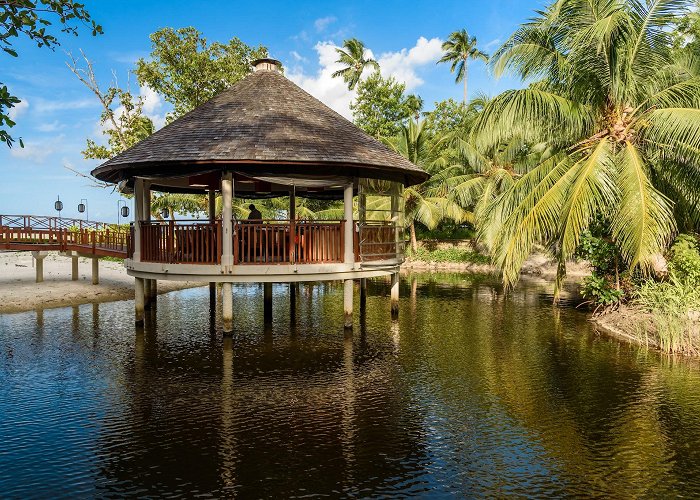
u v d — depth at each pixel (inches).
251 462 264.1
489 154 1190.3
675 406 349.1
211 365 433.1
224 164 474.0
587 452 281.0
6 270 980.6
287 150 474.9
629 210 483.8
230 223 483.2
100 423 311.7
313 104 588.4
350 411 335.9
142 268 526.9
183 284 975.6
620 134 555.8
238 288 956.0
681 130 486.9
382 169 526.3
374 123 1681.8
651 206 479.8
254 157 458.6
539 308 740.0
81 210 951.6
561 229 514.0
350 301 540.1
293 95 582.9
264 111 537.0
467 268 1378.0
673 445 289.9
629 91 548.1
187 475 250.5
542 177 602.9
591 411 340.2
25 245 781.3
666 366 442.9
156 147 490.9
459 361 455.5
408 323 623.8
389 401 354.9
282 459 267.9
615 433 305.9
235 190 729.0
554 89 618.2
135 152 500.4
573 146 582.2
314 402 351.3
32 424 310.0
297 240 509.4
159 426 308.2
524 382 398.9
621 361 458.3
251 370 420.8
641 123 539.8
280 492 236.1
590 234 679.7
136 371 414.9
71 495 232.1
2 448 278.5
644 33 537.6
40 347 486.6
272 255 492.4
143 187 562.3
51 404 342.3
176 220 499.5
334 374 413.1
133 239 569.9
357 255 546.6
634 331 555.2
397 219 631.2
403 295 879.7
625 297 651.5
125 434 296.5
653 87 565.9
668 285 544.7
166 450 276.7
